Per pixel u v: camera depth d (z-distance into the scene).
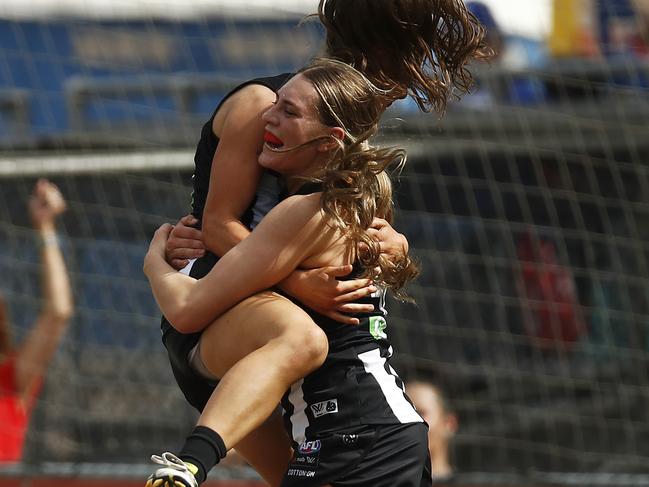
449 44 9.90
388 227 9.67
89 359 18.53
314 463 9.09
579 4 20.39
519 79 19.55
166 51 19.84
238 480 17.58
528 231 19.02
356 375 9.24
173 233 9.89
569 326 19.06
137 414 18.67
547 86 19.73
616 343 18.98
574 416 19.14
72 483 17.42
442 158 18.94
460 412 19.86
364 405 9.20
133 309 18.83
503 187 18.81
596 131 18.67
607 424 19.12
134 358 18.80
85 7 19.81
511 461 19.86
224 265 9.18
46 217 17.48
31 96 19.45
